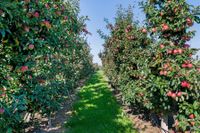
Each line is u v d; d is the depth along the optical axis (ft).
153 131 31.89
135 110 43.55
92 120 37.24
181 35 21.90
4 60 14.92
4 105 12.75
